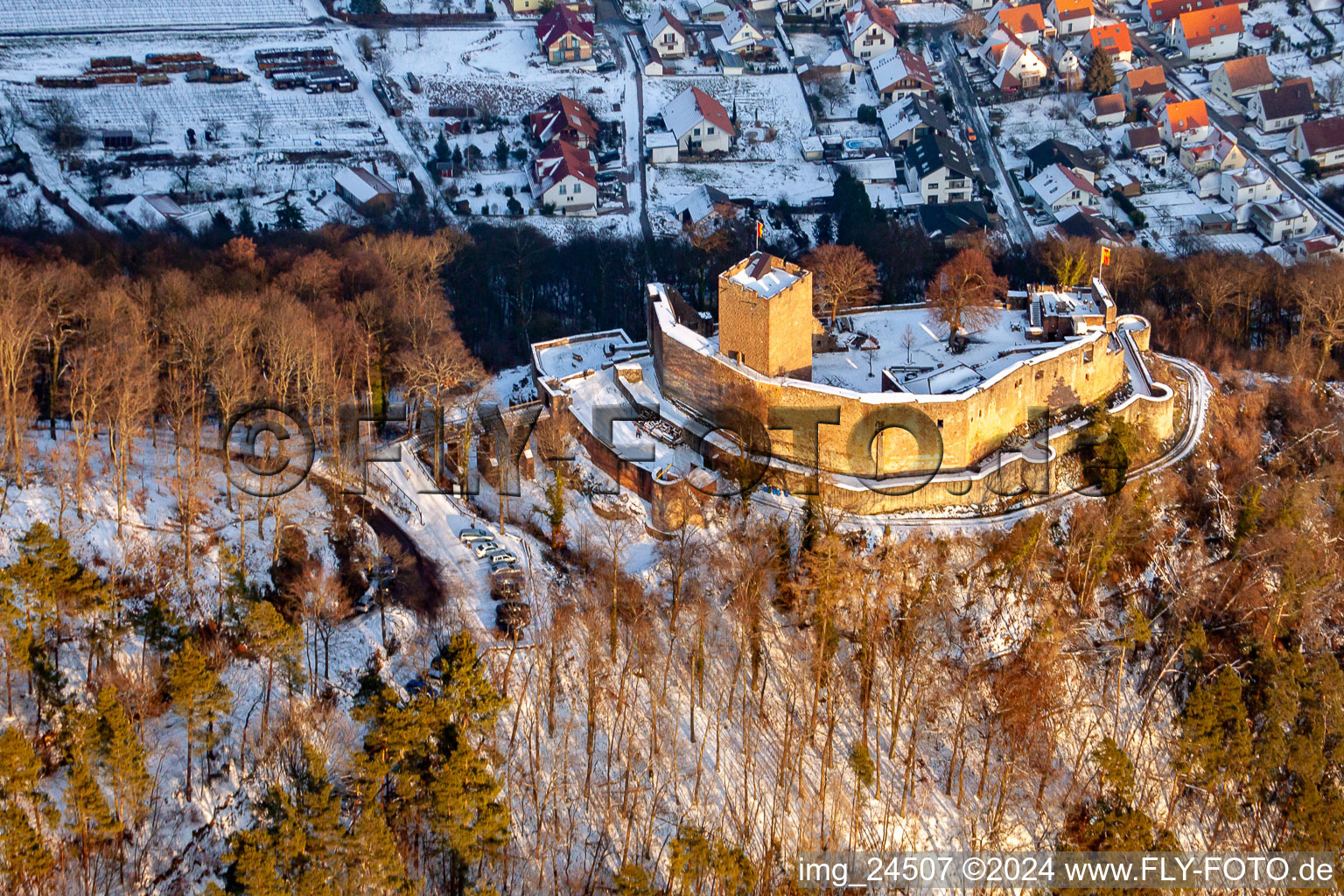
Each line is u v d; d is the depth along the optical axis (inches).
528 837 4128.9
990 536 5147.6
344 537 4931.1
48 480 4805.6
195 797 4025.6
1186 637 4943.4
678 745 4446.4
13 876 3501.5
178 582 4552.2
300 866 3599.9
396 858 3646.7
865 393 5295.3
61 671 4062.5
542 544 5088.6
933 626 4849.9
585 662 4598.9
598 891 4028.1
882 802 4404.5
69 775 3668.8
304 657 4429.1
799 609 4827.8
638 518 5216.5
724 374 5344.5
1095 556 5098.4
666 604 4840.1
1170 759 4662.9
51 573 4045.3
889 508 5236.2
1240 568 5280.5
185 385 5231.3
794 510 5177.2
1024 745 4539.9
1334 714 4697.3
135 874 3841.0
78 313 5383.9
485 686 3939.5
